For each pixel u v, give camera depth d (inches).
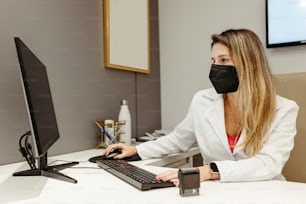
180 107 96.9
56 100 66.6
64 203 32.5
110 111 81.4
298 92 60.0
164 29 99.9
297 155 58.7
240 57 51.5
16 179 43.8
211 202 32.1
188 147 64.9
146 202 32.4
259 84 50.9
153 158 61.2
